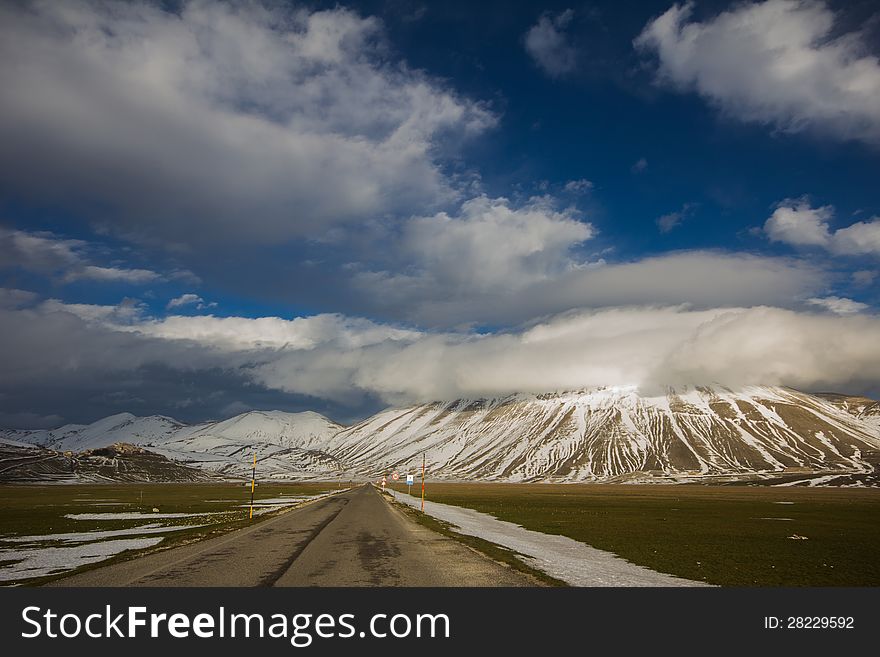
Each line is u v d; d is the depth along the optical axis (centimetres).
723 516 6981
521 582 1947
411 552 2678
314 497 11119
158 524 5072
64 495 13012
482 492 16438
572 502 10494
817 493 16000
